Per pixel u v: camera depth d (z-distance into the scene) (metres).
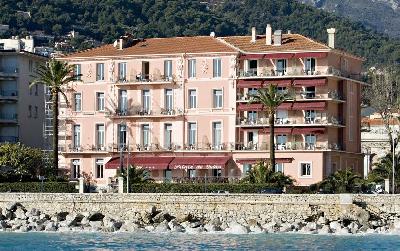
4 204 182.12
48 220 177.88
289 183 192.38
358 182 193.00
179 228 169.62
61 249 143.38
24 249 143.88
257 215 172.12
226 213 173.12
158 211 175.75
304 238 157.00
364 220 168.62
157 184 185.75
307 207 170.62
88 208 178.88
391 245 147.38
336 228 166.50
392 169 194.25
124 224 171.50
